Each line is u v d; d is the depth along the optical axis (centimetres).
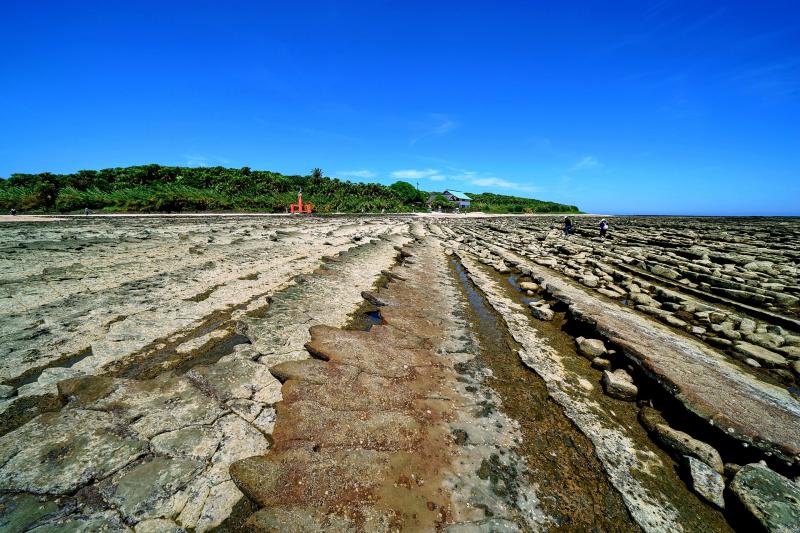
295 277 1089
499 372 616
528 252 1973
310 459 369
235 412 443
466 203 9081
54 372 509
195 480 342
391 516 317
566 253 1941
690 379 545
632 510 351
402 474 363
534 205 10144
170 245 1520
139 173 5575
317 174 7388
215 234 1995
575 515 342
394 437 413
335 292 990
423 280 1247
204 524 306
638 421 499
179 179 5784
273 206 5266
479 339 755
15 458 343
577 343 736
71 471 334
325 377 527
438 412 477
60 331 635
